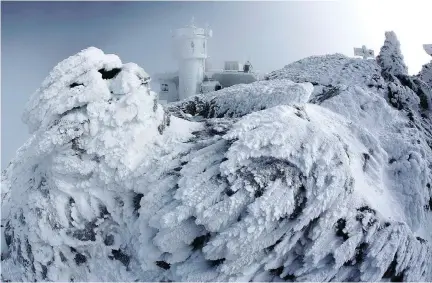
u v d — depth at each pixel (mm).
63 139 8477
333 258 8109
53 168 8641
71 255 8859
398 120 14578
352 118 13781
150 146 9047
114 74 9188
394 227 8688
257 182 7871
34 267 8961
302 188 8109
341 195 8352
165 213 8039
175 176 8484
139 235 8492
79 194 8742
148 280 8508
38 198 8859
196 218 7871
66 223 8680
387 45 19828
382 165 11469
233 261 7852
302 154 8258
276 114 9133
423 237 10492
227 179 8016
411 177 11312
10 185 11148
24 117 9250
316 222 8164
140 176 8680
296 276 8086
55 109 8625
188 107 14125
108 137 8594
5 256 9828
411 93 17547
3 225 10188
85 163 8602
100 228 8812
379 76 17844
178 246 8094
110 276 8688
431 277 9141
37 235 8805
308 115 10422
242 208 7805
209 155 8570
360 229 8352
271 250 8016
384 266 8125
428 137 15141
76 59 8984
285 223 7930
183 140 9383
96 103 8602
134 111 8711
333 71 18406
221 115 13336
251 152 8172
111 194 8805
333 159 8508
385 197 10375
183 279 8148
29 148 9273
